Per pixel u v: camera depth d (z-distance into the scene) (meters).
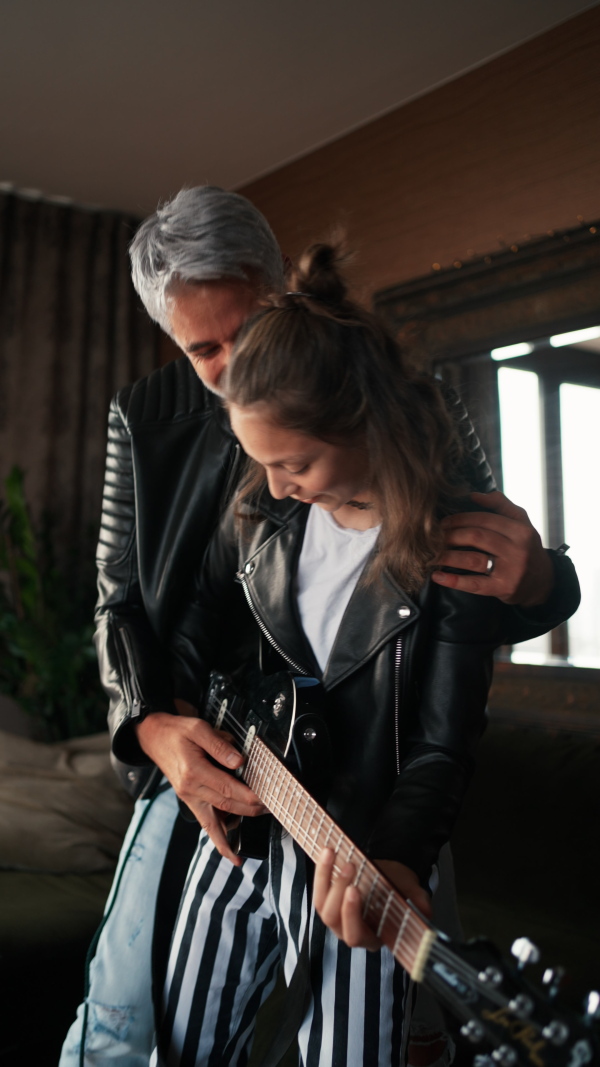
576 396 2.64
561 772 2.31
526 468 2.75
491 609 1.05
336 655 1.11
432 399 1.05
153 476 1.40
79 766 2.66
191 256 1.15
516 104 2.83
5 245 3.97
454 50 2.86
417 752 1.06
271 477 1.02
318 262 1.06
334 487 1.01
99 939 1.29
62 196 4.06
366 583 1.08
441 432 1.04
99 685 3.82
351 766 1.10
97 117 3.25
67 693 3.75
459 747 1.04
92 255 4.22
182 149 3.55
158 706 1.29
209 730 1.18
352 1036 1.02
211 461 1.37
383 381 0.98
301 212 3.62
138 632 1.39
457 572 1.04
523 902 2.14
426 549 1.02
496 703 2.77
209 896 1.20
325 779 1.08
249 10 2.59
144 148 3.54
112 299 4.28
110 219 4.24
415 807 0.99
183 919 1.22
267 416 0.95
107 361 4.24
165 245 1.18
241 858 1.16
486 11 2.64
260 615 1.20
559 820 2.21
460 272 2.93
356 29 2.71
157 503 1.39
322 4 2.57
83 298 4.17
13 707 3.87
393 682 1.08
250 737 1.16
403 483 0.99
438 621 1.06
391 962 1.03
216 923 1.19
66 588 3.90
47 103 3.14
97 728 3.80
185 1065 1.18
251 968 1.22
